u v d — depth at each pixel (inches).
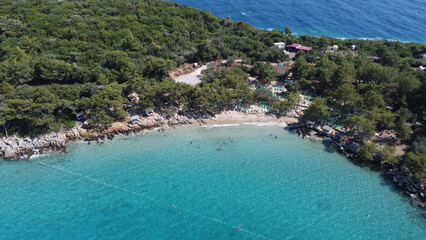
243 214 2389.3
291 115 3614.7
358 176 2790.4
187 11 5964.6
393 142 3110.2
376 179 2753.4
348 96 3284.9
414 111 3415.4
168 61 3991.1
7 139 2933.1
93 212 2352.4
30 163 2810.0
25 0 5236.2
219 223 2308.1
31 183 2593.5
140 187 2598.4
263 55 4726.9
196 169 2827.3
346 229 2278.5
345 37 6643.7
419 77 3769.7
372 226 2298.2
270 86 4141.2
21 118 2923.2
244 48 5088.6
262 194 2581.2
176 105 3607.3
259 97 3796.8
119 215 2337.6
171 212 2386.8
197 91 3449.8
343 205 2482.8
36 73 3572.8
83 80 3703.3
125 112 3255.4
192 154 3016.7
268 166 2898.6
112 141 3129.9
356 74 3900.1
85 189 2554.1
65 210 2354.8
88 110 3376.0
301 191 2618.1
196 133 3321.9
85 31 4480.8
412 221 2336.4
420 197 2519.7
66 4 5216.5
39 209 2353.6
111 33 4616.1
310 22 7480.3
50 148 2984.7
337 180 2743.6
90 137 3129.9
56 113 3193.9
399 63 4311.0
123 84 3575.3
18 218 2268.7
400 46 5201.8
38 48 4010.8
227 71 3939.5
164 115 3467.0
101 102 3144.7
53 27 4436.5
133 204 2436.0
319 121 3440.0
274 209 2437.3
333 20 7578.7
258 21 7490.2
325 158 3021.7
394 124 3125.0
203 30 5442.9
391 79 3538.4
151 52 4404.5
